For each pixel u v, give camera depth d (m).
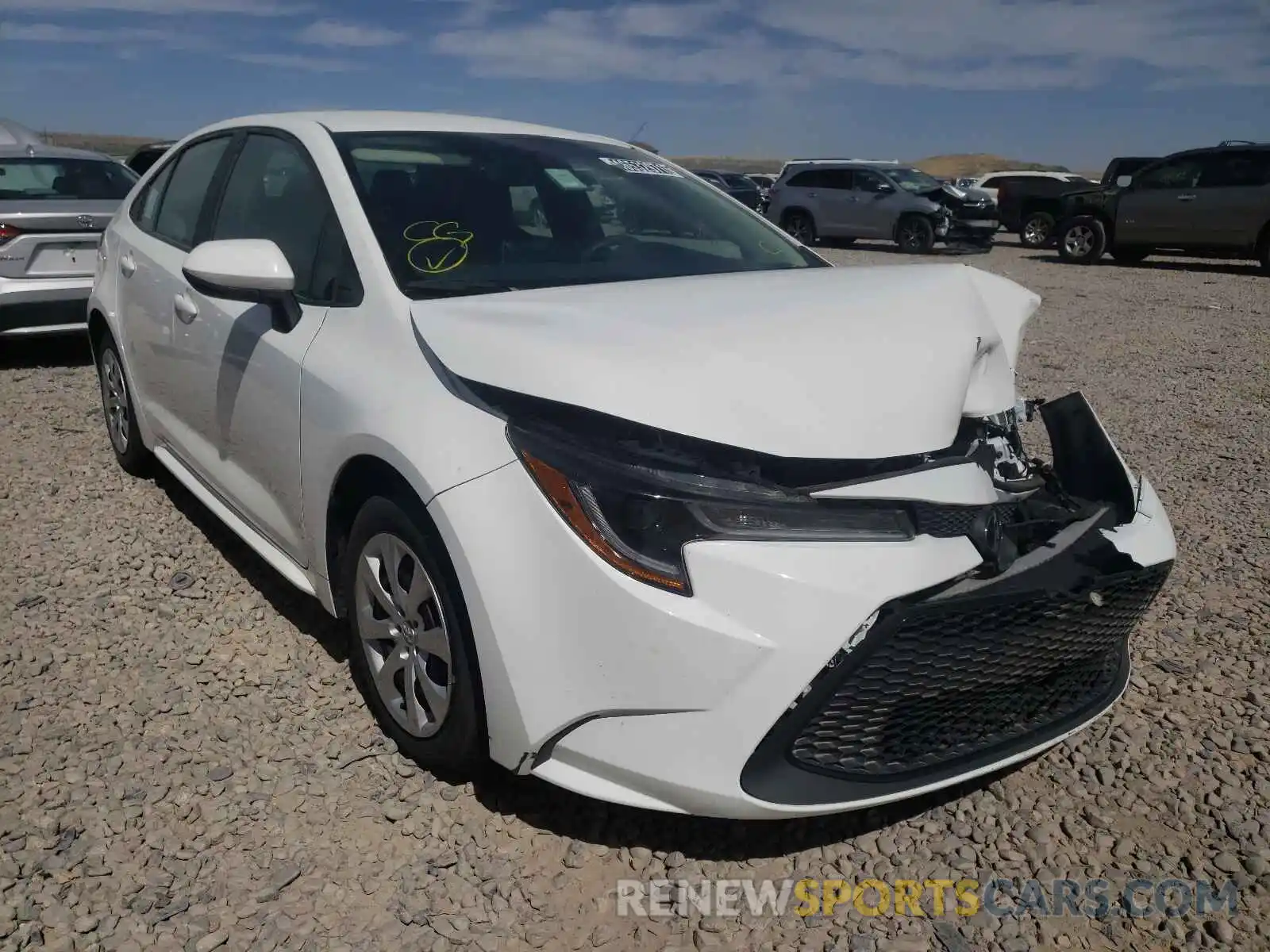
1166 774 2.79
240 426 3.25
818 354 2.28
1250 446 5.95
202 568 3.83
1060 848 2.52
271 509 3.17
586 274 3.01
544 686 2.19
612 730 2.16
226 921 2.17
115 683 3.05
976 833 2.57
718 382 2.16
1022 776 2.79
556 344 2.27
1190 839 2.55
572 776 2.25
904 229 19.38
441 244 2.92
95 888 2.25
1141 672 3.31
